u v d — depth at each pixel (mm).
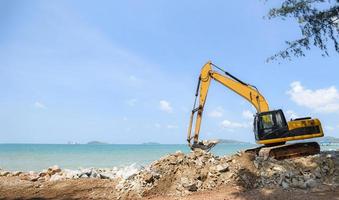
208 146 18656
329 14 15797
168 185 14273
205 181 14344
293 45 16438
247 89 19000
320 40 16047
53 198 14148
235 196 12594
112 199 13820
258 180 14188
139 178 14703
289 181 13758
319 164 14805
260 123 17766
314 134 17500
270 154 16500
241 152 16359
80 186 15773
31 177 18672
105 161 43875
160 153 71500
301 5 15938
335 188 12883
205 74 19609
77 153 70562
